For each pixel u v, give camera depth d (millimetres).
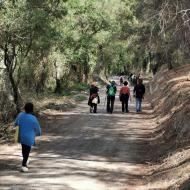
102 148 18062
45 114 29656
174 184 11266
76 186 11977
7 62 25719
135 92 32594
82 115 29969
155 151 17203
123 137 20938
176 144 16578
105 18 54188
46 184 12086
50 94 44281
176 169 12609
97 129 23453
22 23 23172
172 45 22875
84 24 53281
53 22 27219
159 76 52781
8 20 22844
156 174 13164
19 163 14945
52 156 16234
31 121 13688
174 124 19297
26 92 35844
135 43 46156
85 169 14195
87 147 18234
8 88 26734
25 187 11703
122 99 32250
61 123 25797
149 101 43094
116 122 26406
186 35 20188
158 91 41531
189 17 19406
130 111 33219
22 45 26031
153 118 28422
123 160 15852
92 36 53156
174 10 19547
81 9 48969
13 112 26422
